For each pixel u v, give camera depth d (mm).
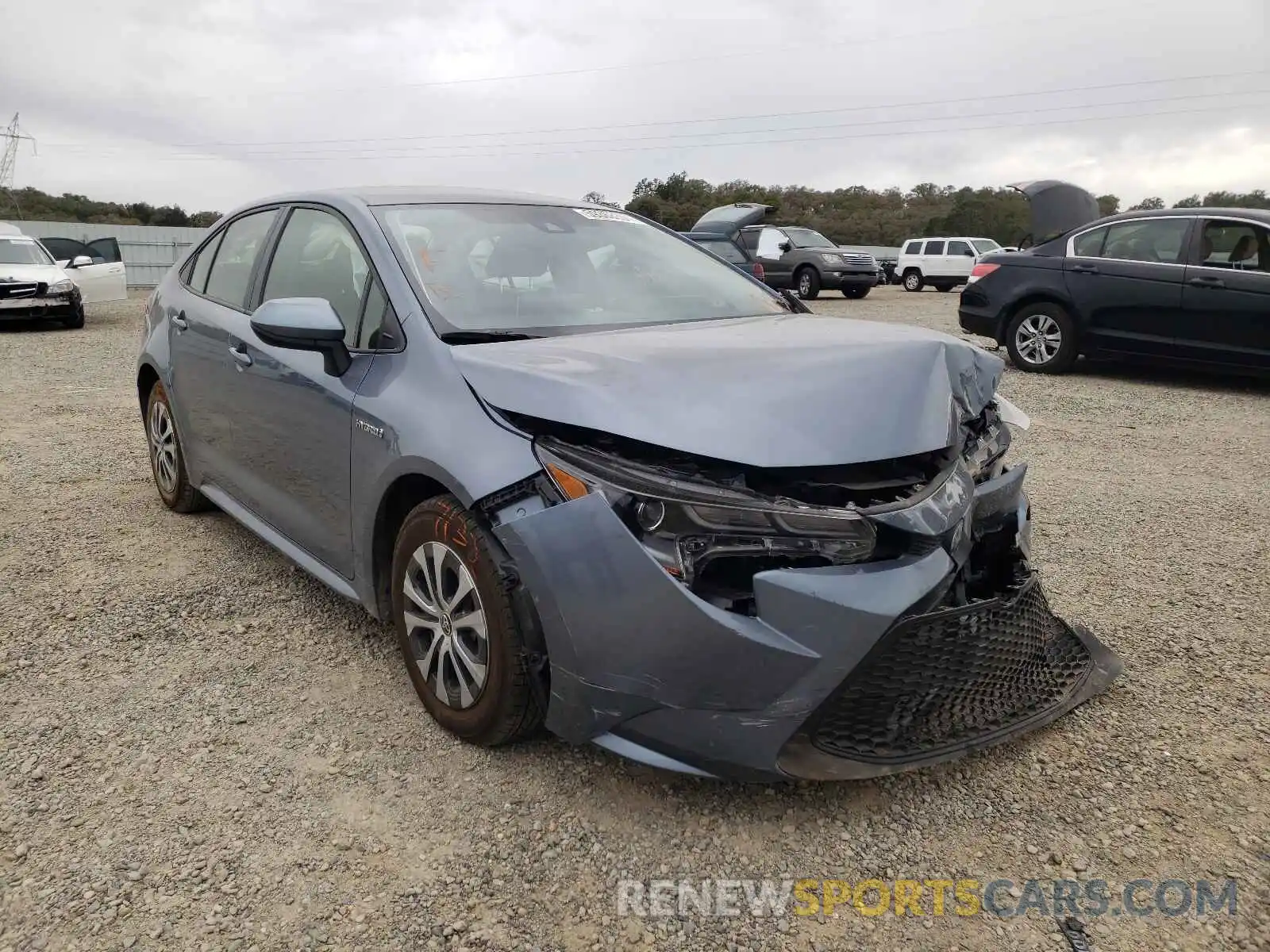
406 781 2428
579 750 2570
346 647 3197
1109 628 3395
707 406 2168
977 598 2551
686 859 2162
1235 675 3043
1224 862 2158
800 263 21797
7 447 6062
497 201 3514
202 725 2689
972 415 2537
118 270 16047
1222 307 8055
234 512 3859
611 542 2105
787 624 2047
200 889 2035
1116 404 7809
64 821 2252
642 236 3732
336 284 3160
